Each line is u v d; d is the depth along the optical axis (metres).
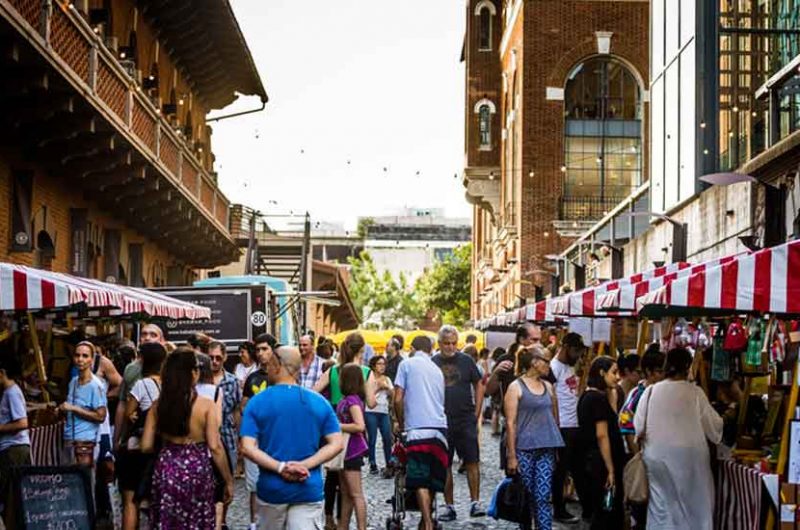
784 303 9.76
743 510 11.05
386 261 131.88
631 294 13.41
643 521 12.34
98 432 12.87
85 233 23.38
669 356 11.72
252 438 8.90
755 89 22.94
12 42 15.58
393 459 13.20
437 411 12.91
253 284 26.00
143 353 11.53
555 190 47.78
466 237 137.50
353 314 72.50
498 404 20.06
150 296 17.72
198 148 35.88
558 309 17.14
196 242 33.69
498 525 14.22
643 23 48.03
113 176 23.03
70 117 19.22
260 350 14.90
